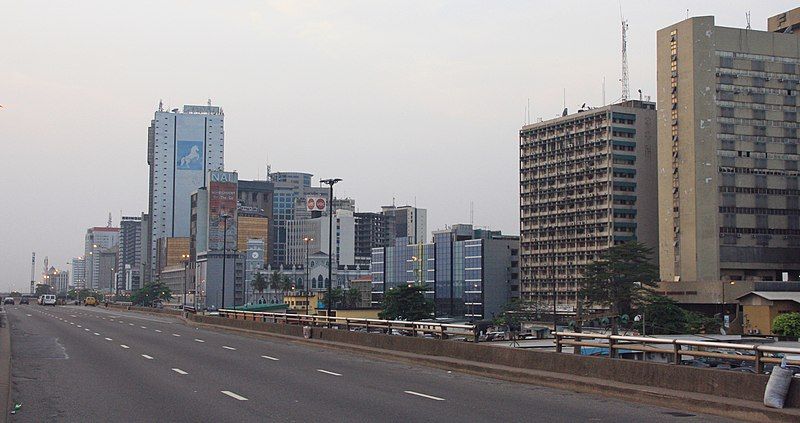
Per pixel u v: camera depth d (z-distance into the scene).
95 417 17.95
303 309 119.88
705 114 143.50
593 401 20.75
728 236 143.62
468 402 20.55
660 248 148.00
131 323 72.88
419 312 119.69
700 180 142.75
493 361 28.53
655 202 169.75
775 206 147.38
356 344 40.00
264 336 52.97
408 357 32.66
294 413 18.45
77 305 171.50
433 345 32.75
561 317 156.00
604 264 113.06
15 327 61.34
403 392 22.66
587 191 171.75
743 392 18.44
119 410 18.95
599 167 169.38
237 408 19.23
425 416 18.09
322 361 33.50
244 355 36.44
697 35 144.50
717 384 19.14
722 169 144.50
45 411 18.88
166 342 45.38
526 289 183.75
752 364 29.05
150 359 33.59
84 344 42.88
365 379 26.27
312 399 20.97
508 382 25.42
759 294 109.69
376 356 35.50
